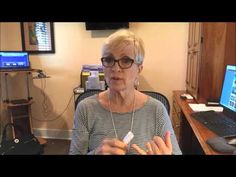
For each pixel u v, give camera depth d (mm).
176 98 2590
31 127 3416
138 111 1095
